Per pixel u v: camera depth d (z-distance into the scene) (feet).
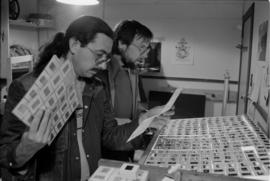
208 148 3.61
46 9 13.34
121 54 4.86
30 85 2.81
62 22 13.20
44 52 3.05
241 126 4.47
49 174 3.29
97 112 3.69
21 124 2.78
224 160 3.19
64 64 2.80
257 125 4.53
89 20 3.10
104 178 2.76
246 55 8.85
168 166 3.08
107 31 3.18
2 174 3.05
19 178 2.94
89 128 3.55
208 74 11.79
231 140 3.83
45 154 3.26
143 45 5.00
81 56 3.12
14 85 2.88
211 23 11.48
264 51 5.42
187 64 11.97
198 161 3.21
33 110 2.36
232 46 11.34
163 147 3.73
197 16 11.60
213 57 11.64
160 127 4.50
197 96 11.09
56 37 3.14
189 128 4.58
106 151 4.29
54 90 2.62
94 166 3.55
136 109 5.49
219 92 11.68
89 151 3.51
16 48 11.75
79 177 3.41
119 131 3.98
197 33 11.70
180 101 11.17
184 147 3.70
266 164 3.02
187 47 11.88
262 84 5.29
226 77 10.51
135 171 2.79
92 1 7.98
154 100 11.46
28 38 13.07
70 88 2.98
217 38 11.50
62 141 3.26
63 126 3.19
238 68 11.32
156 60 12.11
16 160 2.70
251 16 7.77
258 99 5.60
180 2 11.68
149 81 12.42
